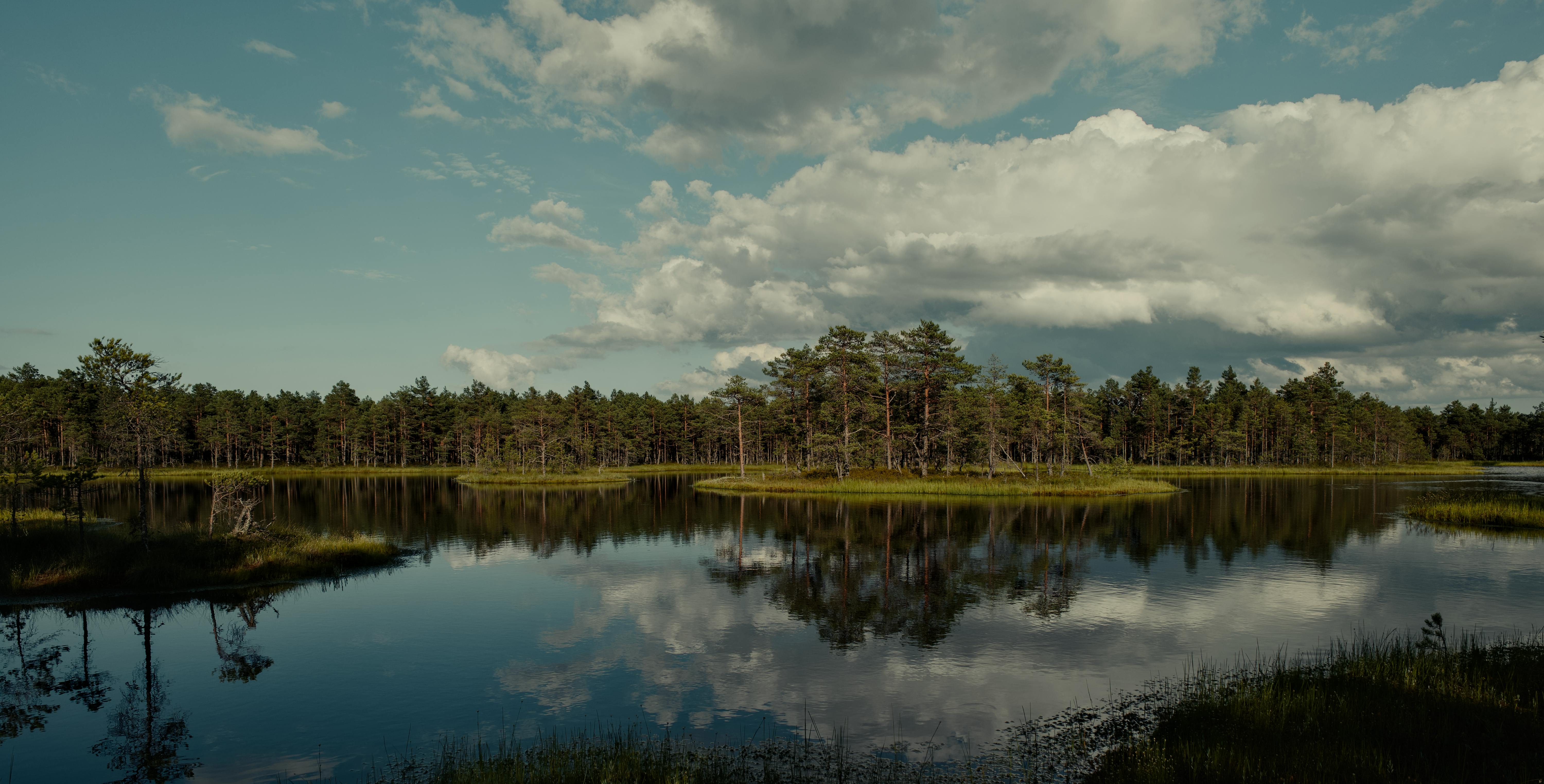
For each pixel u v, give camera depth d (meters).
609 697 17.30
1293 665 18.48
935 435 90.31
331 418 145.50
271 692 17.86
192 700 17.34
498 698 17.34
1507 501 55.25
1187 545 39.97
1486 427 176.75
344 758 14.07
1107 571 32.62
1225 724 13.63
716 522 52.56
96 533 37.81
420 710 16.59
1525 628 21.98
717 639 22.19
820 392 96.75
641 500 71.75
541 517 56.06
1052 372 87.00
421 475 125.75
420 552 39.22
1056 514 55.88
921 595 27.98
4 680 18.73
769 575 32.50
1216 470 124.88
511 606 26.64
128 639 22.48
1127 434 143.38
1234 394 158.00
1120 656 19.92
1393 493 74.69
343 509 62.84
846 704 16.53
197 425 132.38
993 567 33.69
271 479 112.00
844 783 12.28
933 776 12.62
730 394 96.94
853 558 36.56
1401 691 14.38
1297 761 11.12
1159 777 11.17
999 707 16.22
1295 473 119.00
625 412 153.25
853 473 91.62
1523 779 10.03
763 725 15.38
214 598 27.70
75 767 13.79
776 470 117.81
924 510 59.69
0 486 42.06
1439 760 10.93
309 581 31.17
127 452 34.91
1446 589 28.20
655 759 13.19
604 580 31.44
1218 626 22.97
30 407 51.44
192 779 13.24
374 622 24.50
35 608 25.91
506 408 175.62
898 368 90.31
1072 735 14.36
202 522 47.91
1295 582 29.89
